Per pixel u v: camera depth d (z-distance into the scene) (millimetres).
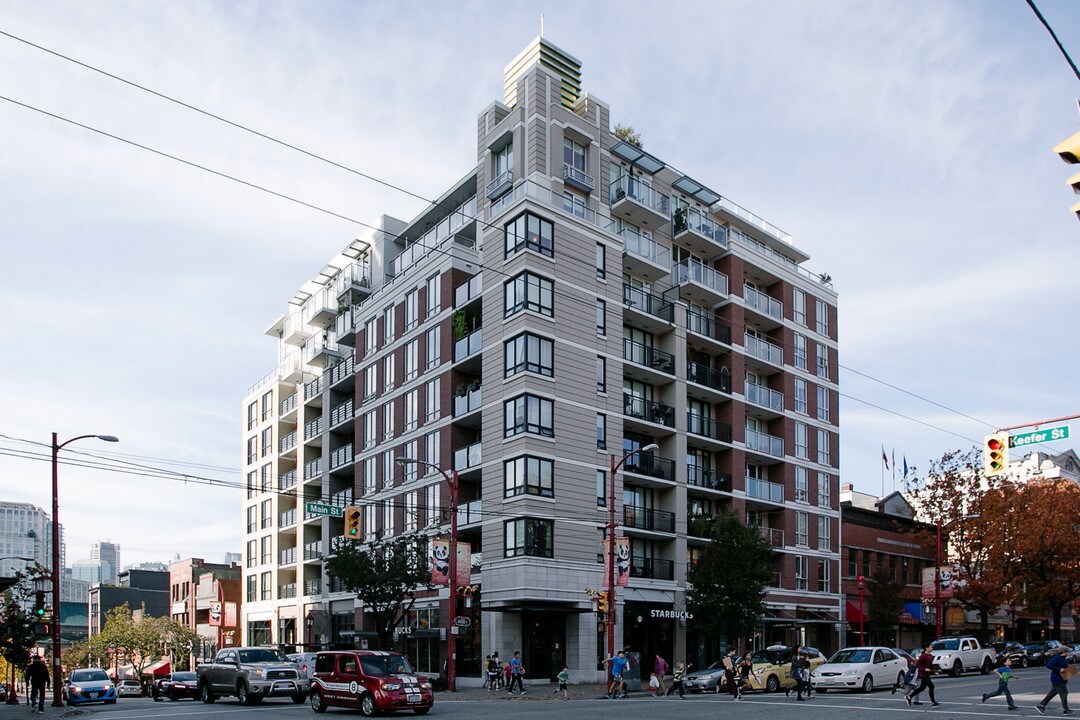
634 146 52469
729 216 60188
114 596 108750
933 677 41625
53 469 36094
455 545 39344
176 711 28781
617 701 31422
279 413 73812
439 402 49750
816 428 61875
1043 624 82875
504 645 42938
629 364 49188
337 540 48062
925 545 62375
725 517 48031
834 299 66438
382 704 25125
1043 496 59750
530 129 48281
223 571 93188
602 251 48906
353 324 62500
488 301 46781
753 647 53750
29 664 35562
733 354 56000
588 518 45281
